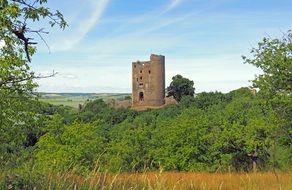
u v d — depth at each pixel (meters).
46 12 7.24
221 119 56.38
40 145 43.19
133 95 137.62
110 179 6.13
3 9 6.68
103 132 73.38
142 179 5.93
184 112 75.81
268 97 26.70
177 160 54.47
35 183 6.14
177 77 140.25
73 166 6.34
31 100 18.80
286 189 9.44
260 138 47.25
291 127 27.08
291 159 28.05
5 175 6.33
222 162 51.34
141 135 57.31
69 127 45.66
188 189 8.20
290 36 25.86
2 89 10.65
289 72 25.66
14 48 9.97
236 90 83.19
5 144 17.03
